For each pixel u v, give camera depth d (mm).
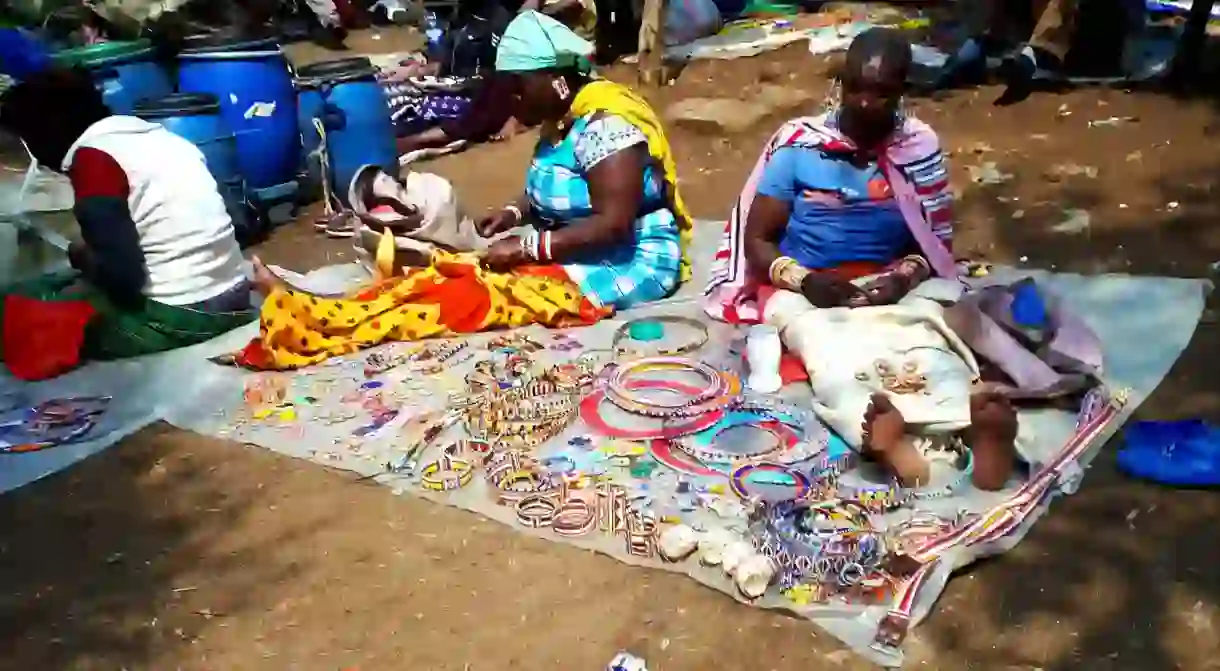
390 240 4754
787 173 4312
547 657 2615
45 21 8180
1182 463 3236
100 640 2734
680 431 3596
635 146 4477
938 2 11031
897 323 3846
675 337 4383
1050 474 3211
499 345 4312
